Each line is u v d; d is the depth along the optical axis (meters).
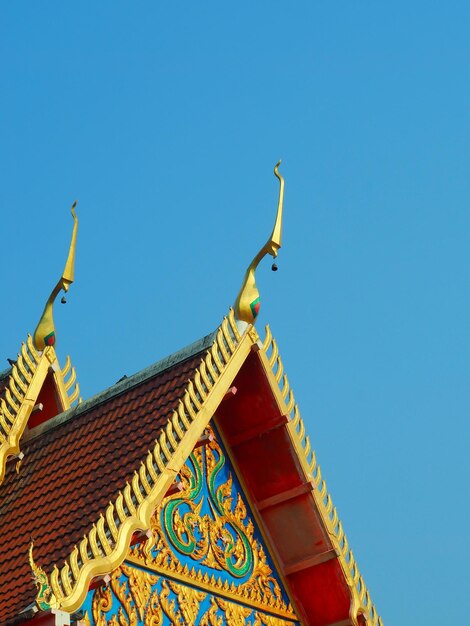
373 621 30.12
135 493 25.22
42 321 31.02
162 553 27.05
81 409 29.77
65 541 24.86
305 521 29.97
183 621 26.83
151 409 27.94
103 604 25.27
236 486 29.92
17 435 29.38
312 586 30.02
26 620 23.06
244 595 28.72
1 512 27.73
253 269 29.94
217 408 29.78
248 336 29.41
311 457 30.19
